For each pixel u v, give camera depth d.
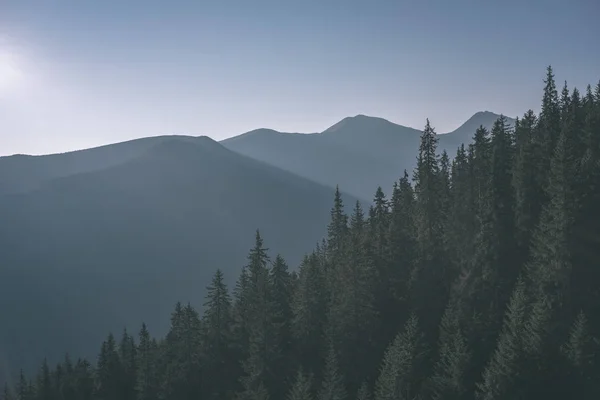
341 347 56.91
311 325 62.53
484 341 46.94
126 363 81.56
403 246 66.44
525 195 55.00
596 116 61.69
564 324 43.25
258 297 60.22
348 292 59.19
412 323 47.03
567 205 45.47
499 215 55.06
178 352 69.50
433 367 49.38
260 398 51.97
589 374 38.66
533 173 56.56
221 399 64.38
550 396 38.38
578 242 45.06
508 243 53.97
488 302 51.62
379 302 63.03
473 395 42.53
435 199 66.75
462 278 56.31
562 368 39.28
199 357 66.88
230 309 73.38
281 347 62.16
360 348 57.12
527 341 40.88
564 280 44.44
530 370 39.06
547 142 59.50
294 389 47.88
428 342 54.53
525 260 52.97
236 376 65.94
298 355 61.59
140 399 70.00
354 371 55.84
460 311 51.81
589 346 39.38
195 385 66.81
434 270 62.03
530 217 54.22
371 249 67.88
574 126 63.06
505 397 38.50
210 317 67.19
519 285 46.78
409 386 44.34
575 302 43.94
